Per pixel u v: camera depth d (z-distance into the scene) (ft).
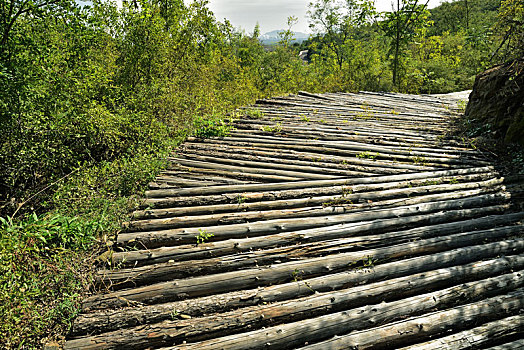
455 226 11.32
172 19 34.04
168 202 12.32
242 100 39.91
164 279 9.01
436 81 48.03
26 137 17.52
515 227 11.31
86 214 12.25
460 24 90.89
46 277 8.94
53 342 7.52
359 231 10.98
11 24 16.39
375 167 15.56
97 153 22.09
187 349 7.16
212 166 15.31
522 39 19.67
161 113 27.20
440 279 9.16
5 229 10.13
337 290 8.91
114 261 9.41
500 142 17.67
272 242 10.35
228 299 8.36
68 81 19.31
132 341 7.32
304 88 59.88
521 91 17.15
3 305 7.78
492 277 9.33
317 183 13.85
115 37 27.96
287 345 7.47
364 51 55.36
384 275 9.30
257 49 83.05
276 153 16.92
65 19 17.99
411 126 21.33
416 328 7.80
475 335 7.67
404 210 12.12
